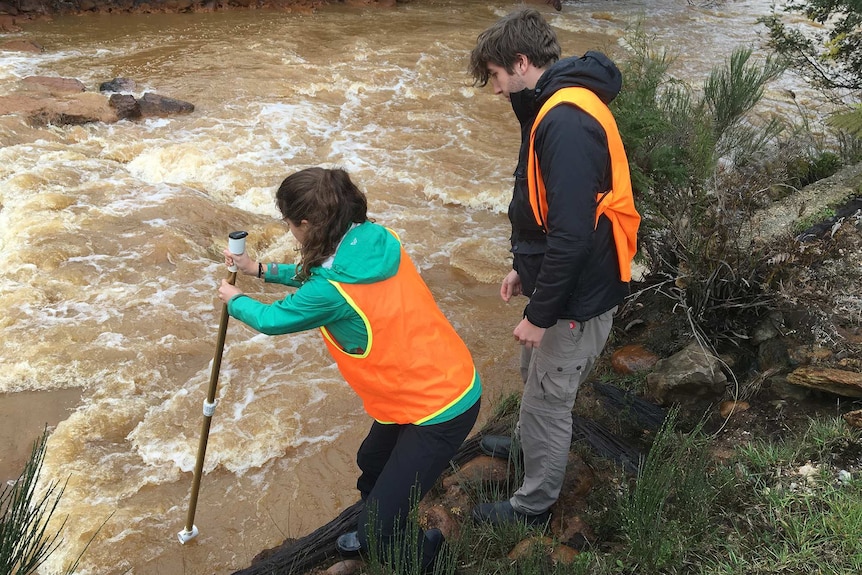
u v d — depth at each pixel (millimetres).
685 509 2934
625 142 4180
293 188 2420
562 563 2746
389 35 12625
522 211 2676
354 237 2475
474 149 8461
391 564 2750
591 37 13109
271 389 4699
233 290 2697
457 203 7312
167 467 4078
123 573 3428
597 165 2352
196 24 12656
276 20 13164
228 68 10508
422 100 9938
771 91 9758
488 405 4539
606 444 3564
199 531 3668
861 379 3279
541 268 2445
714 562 2732
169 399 4590
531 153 2516
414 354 2553
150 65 10469
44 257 5855
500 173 7867
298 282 2893
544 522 3127
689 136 4559
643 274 4633
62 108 8336
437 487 3482
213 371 3068
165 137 8211
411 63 11219
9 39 11188
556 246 2367
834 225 4312
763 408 3533
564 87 2420
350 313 2486
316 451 4223
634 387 3961
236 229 6652
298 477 4039
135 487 3939
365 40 12211
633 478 3350
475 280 6035
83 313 5340
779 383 3604
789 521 2811
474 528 3133
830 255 3953
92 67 10258
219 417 4434
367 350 2541
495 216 7152
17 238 6094
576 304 2619
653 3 15984
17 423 4363
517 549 2973
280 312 2516
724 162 5145
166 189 7164
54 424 4367
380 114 9383
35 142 7742
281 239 6625
